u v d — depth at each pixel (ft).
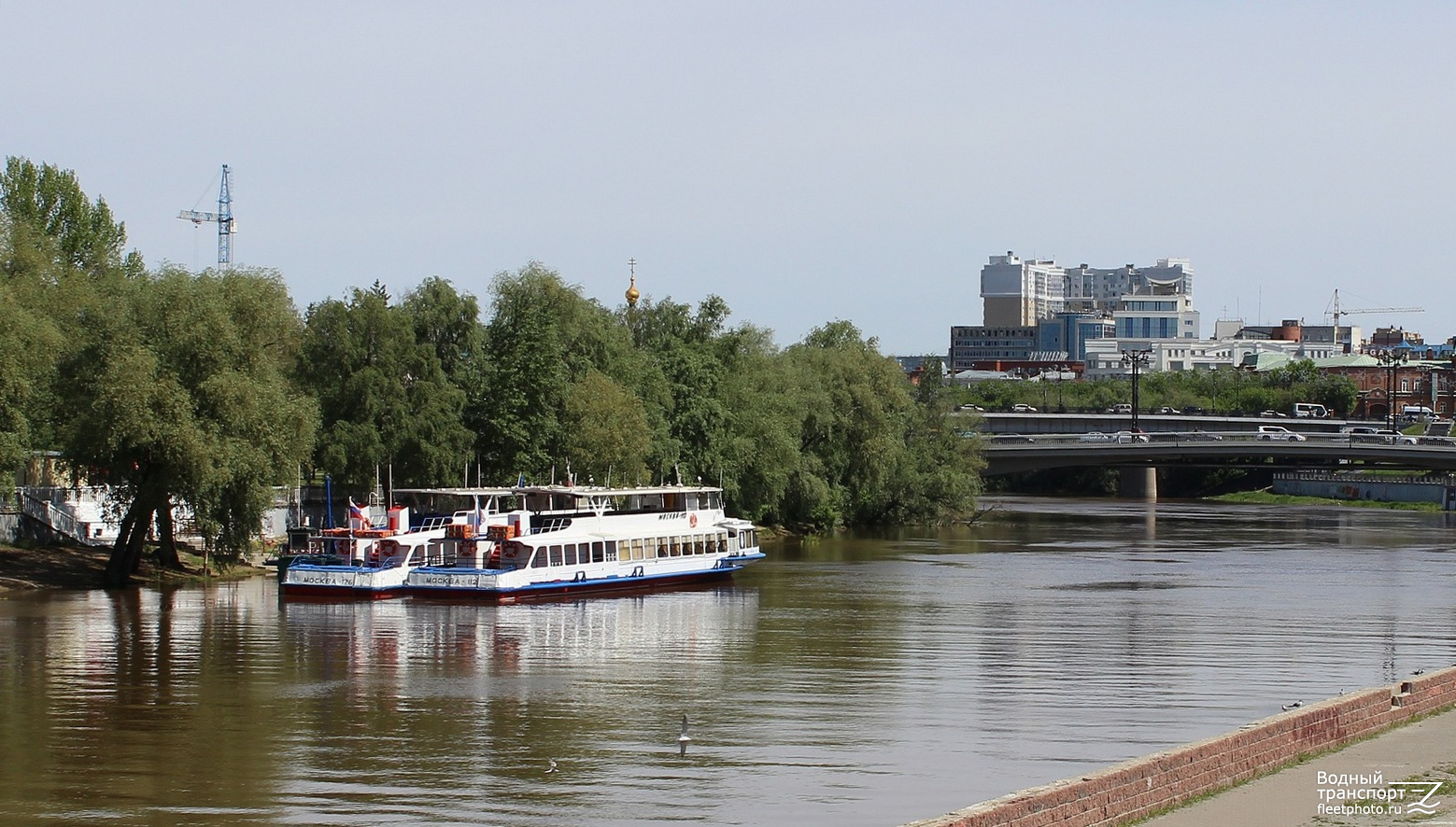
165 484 415.85
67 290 446.19
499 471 538.47
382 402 500.33
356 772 222.07
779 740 242.37
